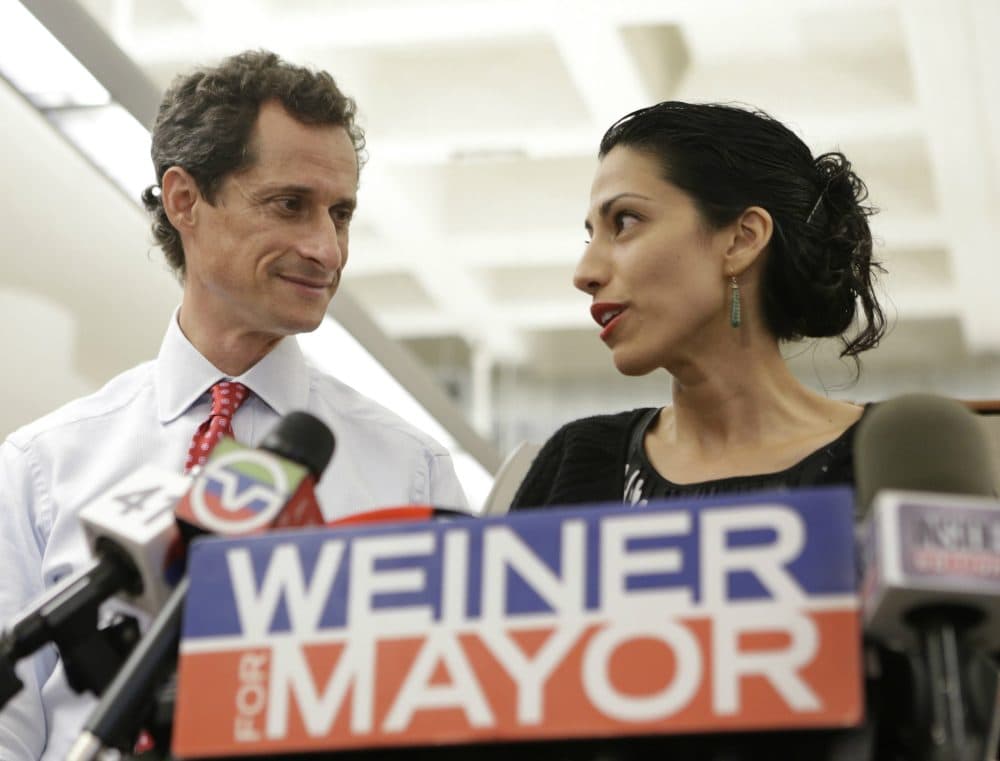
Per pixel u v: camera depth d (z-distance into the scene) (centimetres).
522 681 89
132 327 450
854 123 639
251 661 93
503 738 88
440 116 649
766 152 175
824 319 176
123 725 101
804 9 576
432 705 90
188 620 95
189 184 251
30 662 213
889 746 94
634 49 593
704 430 171
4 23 350
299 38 568
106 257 438
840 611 86
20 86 372
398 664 91
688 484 165
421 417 536
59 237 421
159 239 263
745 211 171
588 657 88
